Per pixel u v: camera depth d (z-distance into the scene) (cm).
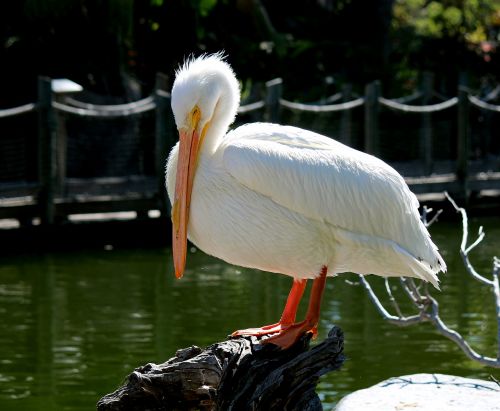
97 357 956
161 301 1178
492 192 2031
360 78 2630
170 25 2323
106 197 1614
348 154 632
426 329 1055
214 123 629
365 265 647
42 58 2192
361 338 1020
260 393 578
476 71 2853
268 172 602
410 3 3312
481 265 1391
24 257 1487
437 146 1936
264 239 611
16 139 1567
